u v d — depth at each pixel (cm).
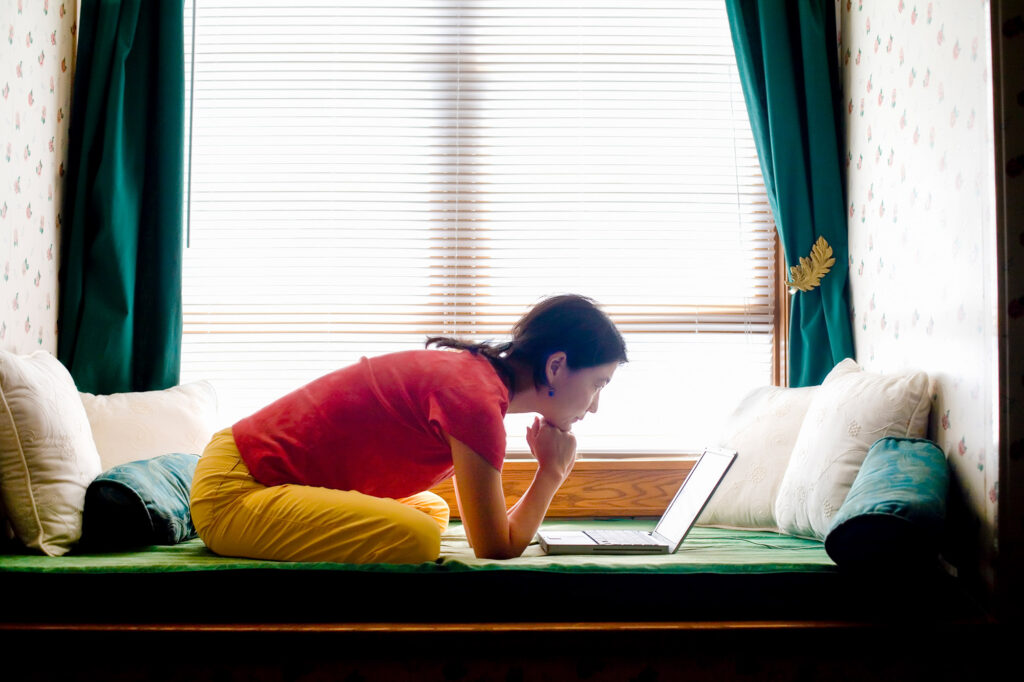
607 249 255
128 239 229
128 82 234
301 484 149
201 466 155
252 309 251
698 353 255
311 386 157
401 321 252
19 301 203
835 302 232
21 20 203
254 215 252
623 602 138
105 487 160
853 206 231
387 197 254
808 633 135
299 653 132
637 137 256
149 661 132
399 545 139
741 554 158
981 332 156
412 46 256
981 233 156
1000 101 150
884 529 134
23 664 132
